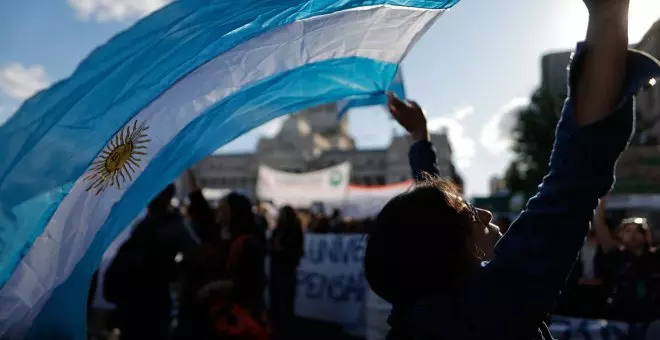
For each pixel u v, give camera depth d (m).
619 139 0.94
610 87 0.91
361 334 7.70
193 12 1.30
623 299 4.77
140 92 1.35
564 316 4.54
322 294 8.93
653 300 4.75
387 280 1.17
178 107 1.50
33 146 1.23
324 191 18.27
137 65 1.31
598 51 0.91
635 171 18.61
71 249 1.40
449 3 1.61
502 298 1.02
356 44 1.76
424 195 1.20
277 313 8.02
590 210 0.98
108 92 1.29
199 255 4.07
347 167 18.31
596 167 0.96
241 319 3.83
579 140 0.97
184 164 1.77
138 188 1.60
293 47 1.64
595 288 4.89
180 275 4.27
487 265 1.10
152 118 1.46
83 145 1.30
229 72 1.55
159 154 1.57
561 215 0.99
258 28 1.47
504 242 1.08
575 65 0.94
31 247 1.31
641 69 0.91
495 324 1.02
